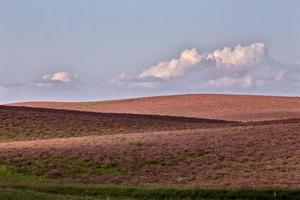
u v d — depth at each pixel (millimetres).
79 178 83000
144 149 97438
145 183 79125
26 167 87062
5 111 149125
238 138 104875
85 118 148250
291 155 93000
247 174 83250
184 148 97688
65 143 104812
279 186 74750
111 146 100250
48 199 58000
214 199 67188
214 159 91625
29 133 127562
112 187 71438
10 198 57031
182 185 76188
